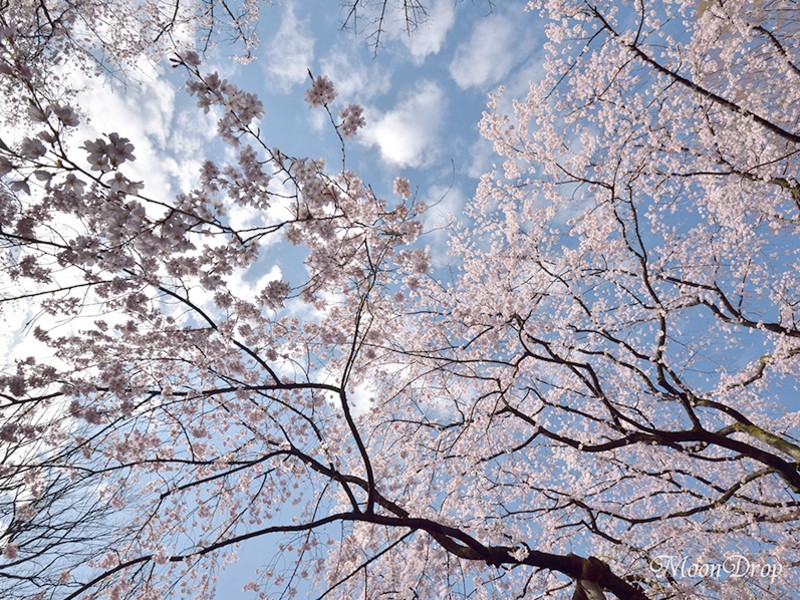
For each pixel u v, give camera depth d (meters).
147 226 3.47
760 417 9.12
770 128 6.90
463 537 5.28
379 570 7.46
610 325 9.30
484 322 7.25
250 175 3.68
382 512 7.27
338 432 7.85
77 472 5.31
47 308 4.84
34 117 2.72
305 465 6.14
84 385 4.81
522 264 8.91
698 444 8.02
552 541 8.22
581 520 8.13
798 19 6.91
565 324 8.66
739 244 8.49
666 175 8.23
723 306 9.06
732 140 7.77
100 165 2.80
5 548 5.27
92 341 5.43
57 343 5.30
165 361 5.79
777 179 7.61
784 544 7.12
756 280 8.75
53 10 6.63
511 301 8.02
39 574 6.11
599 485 8.78
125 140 2.78
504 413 8.61
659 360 7.70
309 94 3.77
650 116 8.04
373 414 8.09
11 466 4.97
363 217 4.77
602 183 8.51
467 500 7.82
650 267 8.85
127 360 5.51
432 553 6.87
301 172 3.83
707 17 7.37
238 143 3.61
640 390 8.79
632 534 7.92
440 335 7.81
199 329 5.36
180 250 3.58
